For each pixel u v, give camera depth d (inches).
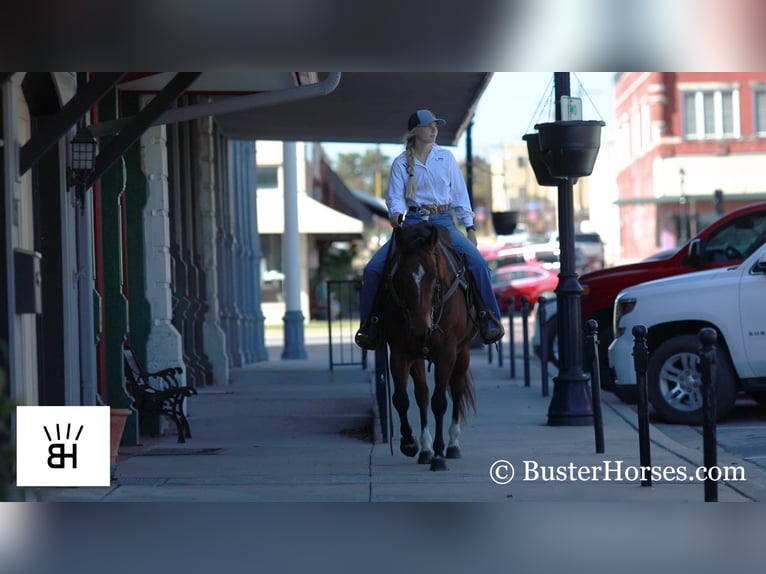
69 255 713.6
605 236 4643.2
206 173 1211.2
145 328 924.6
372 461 746.2
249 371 1254.3
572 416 892.0
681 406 914.7
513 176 6210.6
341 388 1130.0
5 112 572.4
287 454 789.2
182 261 1083.9
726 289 903.1
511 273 3002.0
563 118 890.7
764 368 898.1
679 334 927.7
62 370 706.2
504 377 1280.8
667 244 4067.4
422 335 651.5
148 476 690.8
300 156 2817.4
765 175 4067.4
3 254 569.6
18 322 575.2
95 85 599.2
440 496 618.8
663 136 4082.2
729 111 4082.2
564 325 903.7
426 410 717.3
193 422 964.6
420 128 703.7
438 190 708.0
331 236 3120.1
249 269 1573.6
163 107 711.1
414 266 653.9
